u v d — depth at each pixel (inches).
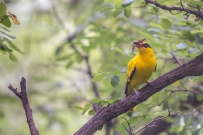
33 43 698.2
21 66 692.7
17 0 679.1
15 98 561.9
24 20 679.1
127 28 533.3
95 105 298.4
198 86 438.3
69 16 658.2
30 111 276.1
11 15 280.1
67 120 649.6
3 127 592.1
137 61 361.4
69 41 541.6
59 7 661.3
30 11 671.8
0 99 547.8
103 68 472.1
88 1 599.2
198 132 334.0
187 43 331.9
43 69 673.0
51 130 610.9
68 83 653.9
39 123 616.4
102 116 276.5
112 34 474.0
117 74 358.6
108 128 494.0
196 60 284.5
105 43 483.5
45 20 667.4
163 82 287.9
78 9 611.8
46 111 594.6
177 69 287.6
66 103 624.1
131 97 285.1
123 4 297.6
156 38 374.0
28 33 684.1
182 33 364.2
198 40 368.2
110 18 511.2
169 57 390.6
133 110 348.8
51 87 634.2
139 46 362.3
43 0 648.4
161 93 362.9
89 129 271.9
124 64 445.4
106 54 575.8
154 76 485.1
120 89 470.9
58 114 614.2
